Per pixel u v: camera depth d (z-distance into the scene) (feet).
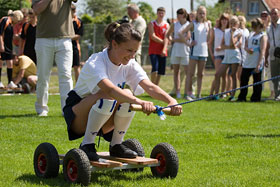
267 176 14.33
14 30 44.96
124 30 13.26
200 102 37.58
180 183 13.28
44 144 14.02
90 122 13.53
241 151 18.53
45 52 25.81
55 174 13.85
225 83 42.14
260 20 37.88
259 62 37.81
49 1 24.99
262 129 24.22
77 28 35.86
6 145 18.99
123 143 15.08
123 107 13.48
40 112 27.68
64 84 25.98
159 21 40.19
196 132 22.97
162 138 21.11
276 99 39.40
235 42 38.96
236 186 13.08
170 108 12.98
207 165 15.97
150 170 15.19
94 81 13.47
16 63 41.96
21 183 13.30
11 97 38.17
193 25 39.60
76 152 12.98
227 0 149.59
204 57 39.83
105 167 12.99
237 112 31.32
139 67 14.35
